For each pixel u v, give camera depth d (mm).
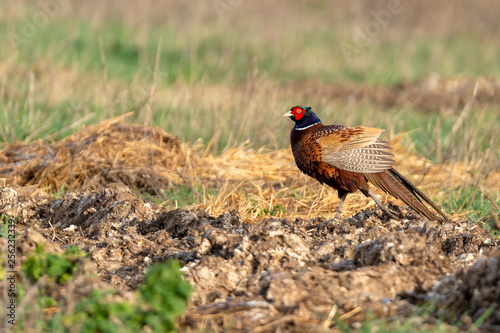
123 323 6688
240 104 20578
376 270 8031
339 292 7629
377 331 6750
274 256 8648
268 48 39500
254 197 13508
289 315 7176
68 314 6781
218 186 14352
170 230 10430
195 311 7414
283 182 15227
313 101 26203
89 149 15305
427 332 6742
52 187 14250
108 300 7152
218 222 10609
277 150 17922
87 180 14367
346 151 11344
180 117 20906
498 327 6879
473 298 7211
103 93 23141
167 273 7016
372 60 39031
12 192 11953
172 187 14305
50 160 14961
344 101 29938
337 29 47125
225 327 6980
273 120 20297
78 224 11508
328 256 9117
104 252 9367
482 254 9461
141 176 14547
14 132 17812
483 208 13750
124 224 10781
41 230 11023
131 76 30438
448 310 7316
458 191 15031
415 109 28844
